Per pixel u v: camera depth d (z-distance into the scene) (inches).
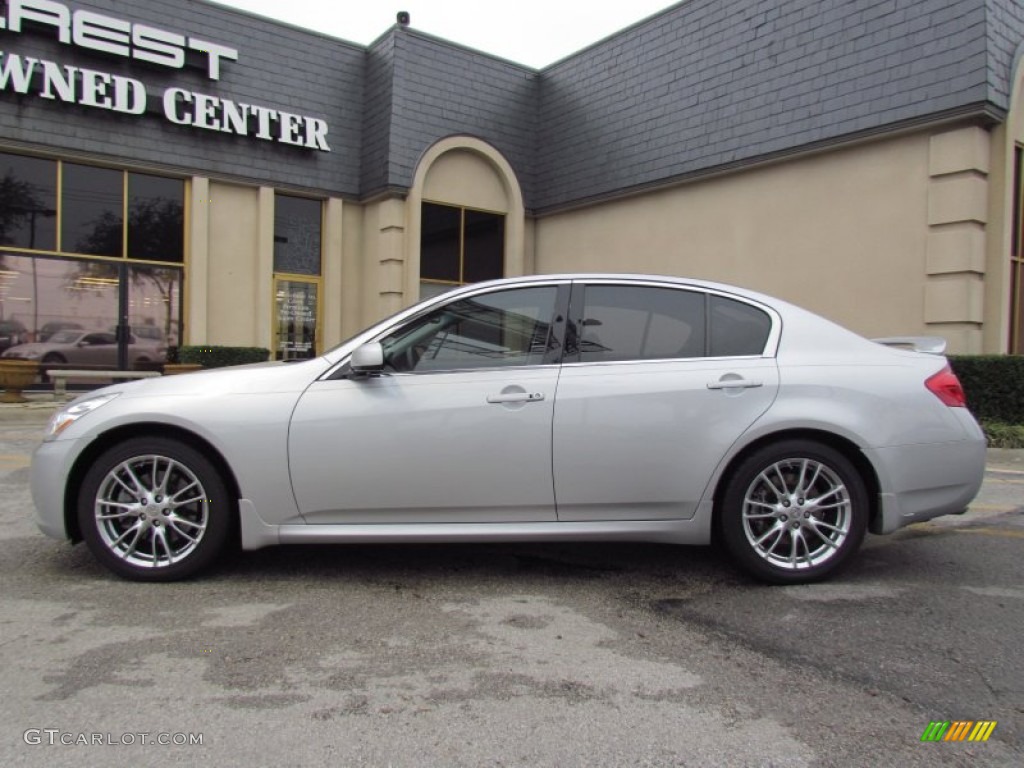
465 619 140.1
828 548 157.9
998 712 107.1
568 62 622.2
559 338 161.0
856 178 433.1
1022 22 399.9
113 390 160.1
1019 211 417.4
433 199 587.8
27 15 445.4
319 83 565.9
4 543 183.8
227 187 534.3
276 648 126.0
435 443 152.8
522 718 104.3
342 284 586.6
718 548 187.8
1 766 91.0
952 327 392.2
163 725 101.0
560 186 620.7
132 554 156.0
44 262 476.4
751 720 104.4
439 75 581.9
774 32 468.8
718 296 166.1
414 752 95.6
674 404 155.1
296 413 152.9
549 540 156.2
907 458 156.4
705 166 504.7
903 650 127.6
